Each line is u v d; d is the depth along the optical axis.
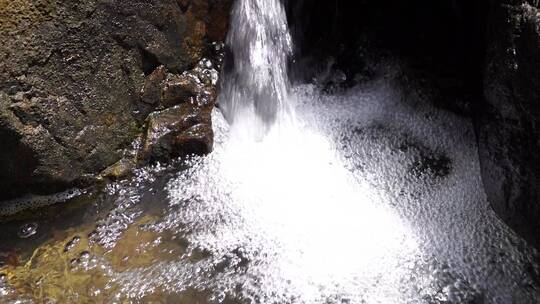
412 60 3.53
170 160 2.98
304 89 3.49
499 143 2.57
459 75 3.29
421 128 3.22
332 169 3.00
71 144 2.70
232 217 2.73
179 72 3.12
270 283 2.44
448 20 3.34
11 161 2.57
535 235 2.46
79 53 2.65
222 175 2.93
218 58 3.25
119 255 2.55
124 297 2.37
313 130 3.25
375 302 2.37
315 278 2.46
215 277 2.46
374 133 3.22
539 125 2.28
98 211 2.75
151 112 3.03
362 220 2.72
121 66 2.85
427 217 2.73
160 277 2.45
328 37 3.66
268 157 3.05
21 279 2.44
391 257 2.55
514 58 2.36
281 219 2.72
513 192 2.52
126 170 2.89
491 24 2.57
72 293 2.38
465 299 2.38
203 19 3.14
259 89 3.21
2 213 2.71
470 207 2.75
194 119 3.01
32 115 2.53
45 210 2.74
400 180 2.94
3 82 2.41
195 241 2.62
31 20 2.44
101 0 2.66
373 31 3.71
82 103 2.71
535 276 2.44
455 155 3.04
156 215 2.74
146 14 2.87
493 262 2.51
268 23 3.25
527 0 2.34
